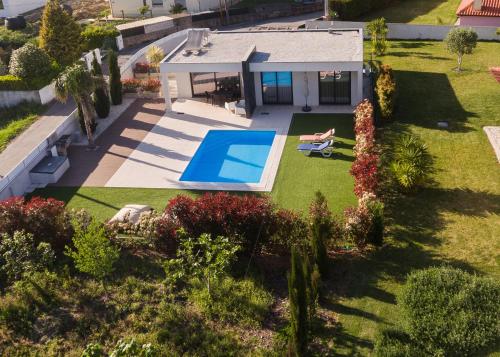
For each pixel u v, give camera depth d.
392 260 22.03
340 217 24.97
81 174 31.14
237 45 40.91
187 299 20.78
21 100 39.06
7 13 62.25
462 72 41.97
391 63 44.97
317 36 41.69
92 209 27.61
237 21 61.66
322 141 31.94
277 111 37.59
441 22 55.59
